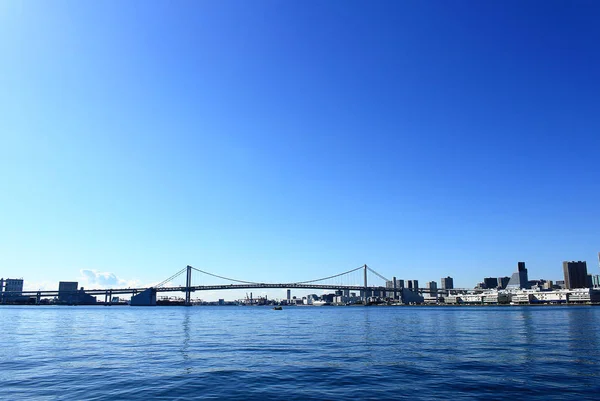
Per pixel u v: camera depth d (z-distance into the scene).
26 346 51.28
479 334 67.88
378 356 41.66
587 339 58.22
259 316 171.12
